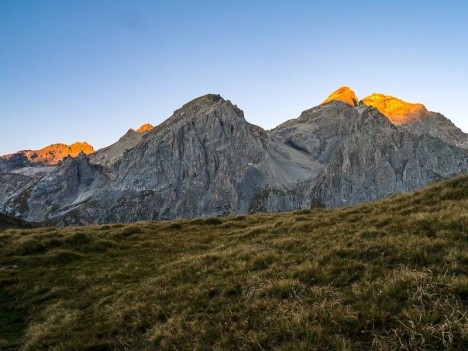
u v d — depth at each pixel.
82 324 13.67
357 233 16.25
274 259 15.19
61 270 22.09
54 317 14.87
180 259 20.12
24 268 22.73
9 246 26.64
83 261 23.91
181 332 10.72
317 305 10.09
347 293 10.47
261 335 9.44
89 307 15.65
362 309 9.25
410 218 16.75
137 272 19.86
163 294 14.23
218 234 28.48
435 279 9.65
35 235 28.77
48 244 27.03
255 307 11.05
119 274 19.81
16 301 18.06
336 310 9.46
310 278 12.20
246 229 28.27
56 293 18.27
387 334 8.27
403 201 22.59
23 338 14.11
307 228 21.80
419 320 8.16
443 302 8.76
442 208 17.94
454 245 11.93
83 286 18.98
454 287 9.06
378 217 18.98
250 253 16.95
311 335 8.80
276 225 25.23
